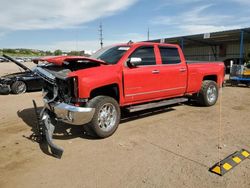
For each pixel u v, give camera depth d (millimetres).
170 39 26703
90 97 5004
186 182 3178
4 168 3672
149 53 5777
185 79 6602
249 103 7949
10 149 4379
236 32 20750
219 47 31234
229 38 24984
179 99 6582
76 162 3822
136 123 5781
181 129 5285
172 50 6375
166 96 6270
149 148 4293
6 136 5074
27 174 3484
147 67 5641
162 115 6457
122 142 4602
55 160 3912
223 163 3607
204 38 24797
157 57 5934
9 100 9383
